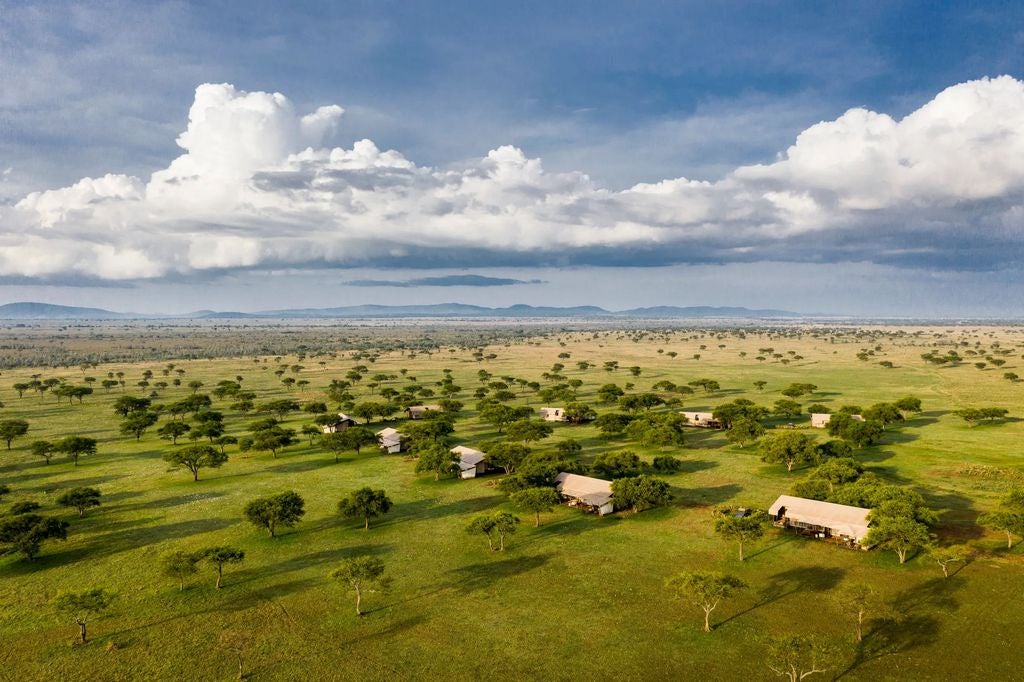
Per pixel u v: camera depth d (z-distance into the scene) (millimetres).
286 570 65750
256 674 46938
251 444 121938
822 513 72438
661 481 83188
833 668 46125
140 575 65188
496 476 101938
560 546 70500
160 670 47719
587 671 46344
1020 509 67625
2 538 66875
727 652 48469
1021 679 44406
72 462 116750
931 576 60438
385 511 79250
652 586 60000
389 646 50469
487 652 49188
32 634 53375
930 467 99250
